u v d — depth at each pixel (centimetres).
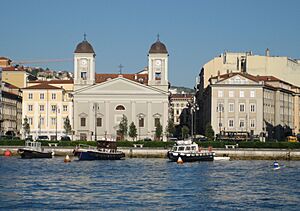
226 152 17000
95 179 10312
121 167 13125
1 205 7356
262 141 18350
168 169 12638
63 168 12581
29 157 16275
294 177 10925
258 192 8688
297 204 7600
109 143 16450
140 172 11775
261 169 12825
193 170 12388
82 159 15575
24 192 8481
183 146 15538
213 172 11912
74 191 8650
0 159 15712
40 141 18288
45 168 12525
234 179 10481
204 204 7556
